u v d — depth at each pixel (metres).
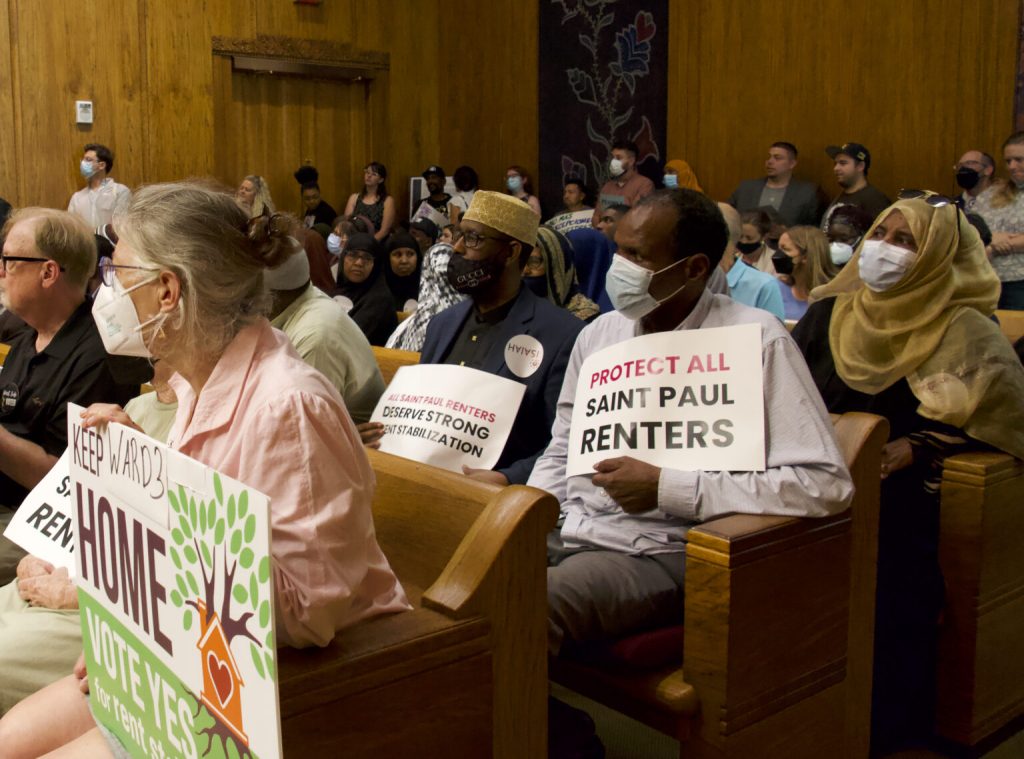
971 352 2.75
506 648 1.70
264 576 1.28
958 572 2.77
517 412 2.72
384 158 11.34
